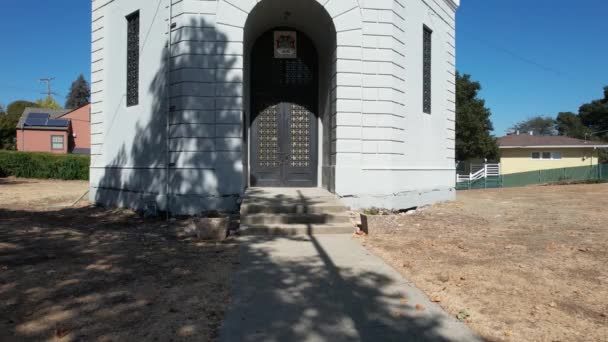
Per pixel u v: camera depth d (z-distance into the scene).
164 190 11.56
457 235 9.27
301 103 14.27
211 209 11.13
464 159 41.78
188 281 6.07
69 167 29.02
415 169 13.25
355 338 4.30
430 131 14.32
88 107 53.66
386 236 9.26
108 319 4.67
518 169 41.38
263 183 14.05
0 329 4.38
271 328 4.52
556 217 11.58
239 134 11.29
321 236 9.31
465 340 4.22
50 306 5.02
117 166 13.45
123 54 13.48
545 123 90.88
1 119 47.47
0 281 5.90
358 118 11.70
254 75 14.13
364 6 11.78
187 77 11.14
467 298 5.34
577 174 34.56
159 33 11.94
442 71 15.27
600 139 61.78
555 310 4.92
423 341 4.21
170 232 9.76
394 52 12.05
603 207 13.76
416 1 13.48
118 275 6.30
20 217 12.03
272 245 8.44
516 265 6.75
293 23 13.73
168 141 11.36
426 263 6.99
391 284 5.96
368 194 11.70
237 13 11.36
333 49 12.16
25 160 29.34
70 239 8.86
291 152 14.20
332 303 5.25
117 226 10.61
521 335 4.30
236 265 6.96
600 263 6.79
